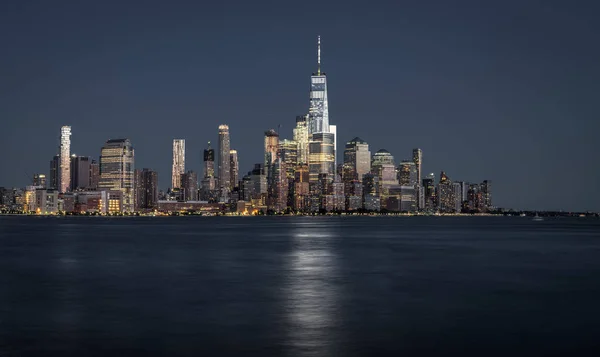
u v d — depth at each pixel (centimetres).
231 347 3897
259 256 11338
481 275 8100
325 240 17612
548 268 9100
